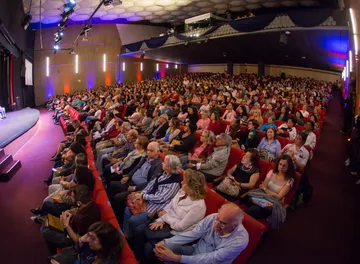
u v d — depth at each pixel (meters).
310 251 3.21
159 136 7.11
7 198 4.79
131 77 27.39
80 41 23.50
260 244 3.32
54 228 3.14
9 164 6.06
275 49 19.45
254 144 5.48
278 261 3.04
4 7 10.09
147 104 12.21
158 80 25.95
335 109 15.40
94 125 8.78
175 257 2.33
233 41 19.17
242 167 3.88
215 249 2.40
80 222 2.69
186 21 22.86
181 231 2.74
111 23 24.94
